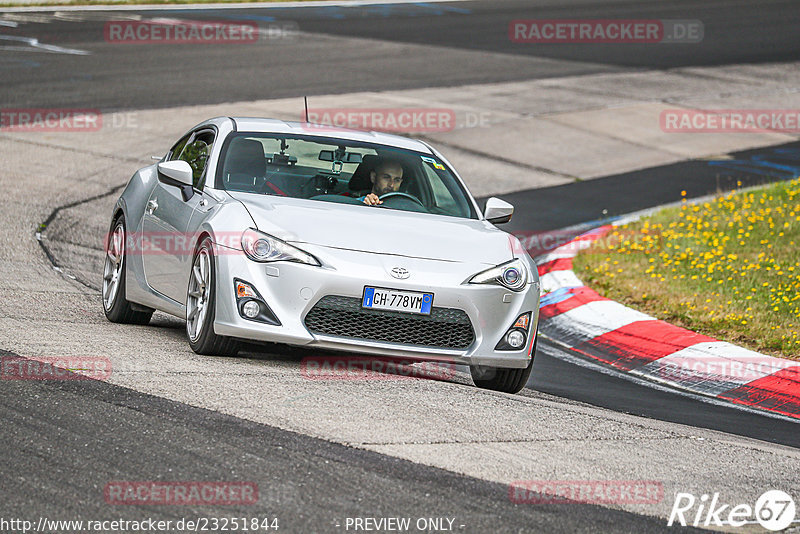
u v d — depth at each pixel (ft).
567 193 210.18
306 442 63.87
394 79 303.27
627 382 104.47
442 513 55.01
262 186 94.02
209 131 102.73
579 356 116.67
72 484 55.31
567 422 75.92
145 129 224.12
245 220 85.56
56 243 143.64
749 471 69.05
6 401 67.41
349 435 66.03
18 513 51.37
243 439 63.46
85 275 128.06
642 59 365.81
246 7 427.74
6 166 188.44
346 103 265.95
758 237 163.12
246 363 84.23
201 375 77.66
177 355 84.99
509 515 55.72
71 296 113.70
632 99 303.68
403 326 83.20
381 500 55.98
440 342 84.17
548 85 313.32
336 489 56.95
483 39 384.68
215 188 93.35
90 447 60.54
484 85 306.14
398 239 86.48
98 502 53.26
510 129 257.75
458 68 328.29
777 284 137.08
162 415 66.80
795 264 146.51
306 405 71.77
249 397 72.33
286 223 85.61
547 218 189.78
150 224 99.91
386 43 363.35
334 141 100.68
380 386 79.77
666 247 160.86
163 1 418.92
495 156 233.96
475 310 84.28
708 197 207.10
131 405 68.39
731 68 359.25
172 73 286.25
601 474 64.34
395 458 62.59
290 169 95.86
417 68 322.75
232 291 82.74
